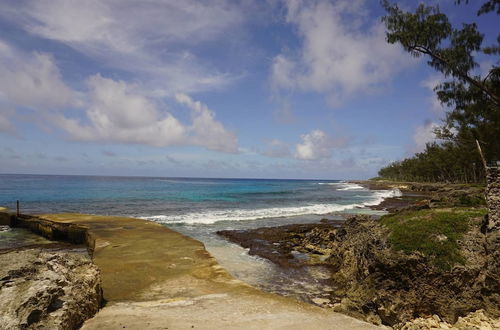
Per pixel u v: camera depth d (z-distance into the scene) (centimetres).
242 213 2697
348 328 529
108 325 502
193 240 1282
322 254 1361
